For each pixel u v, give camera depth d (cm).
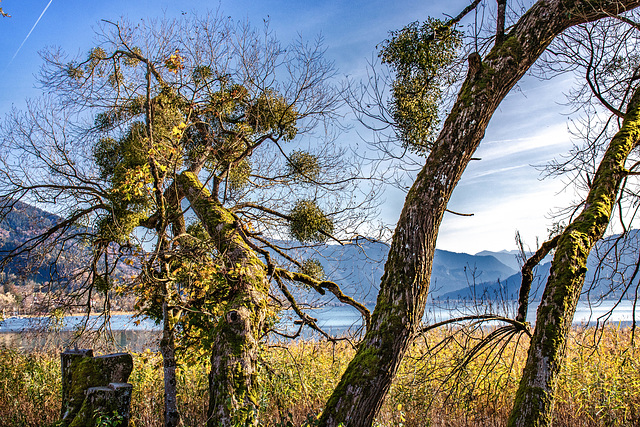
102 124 699
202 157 740
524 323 502
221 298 584
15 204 726
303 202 739
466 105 366
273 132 742
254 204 834
